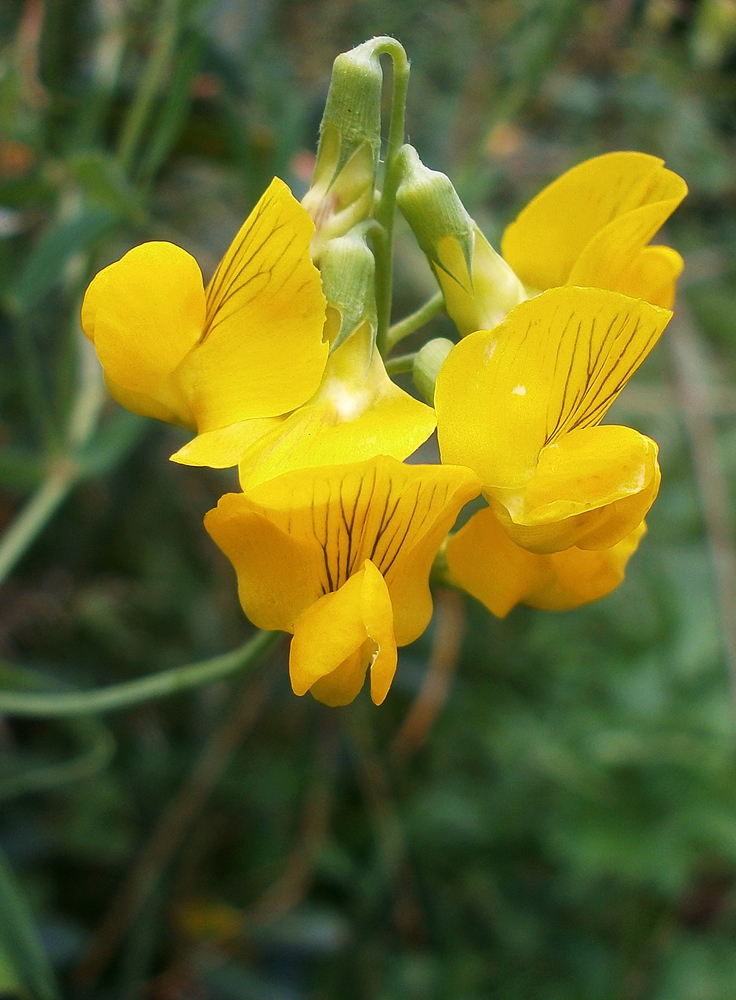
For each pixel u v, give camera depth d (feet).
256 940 0.48
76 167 0.32
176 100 0.35
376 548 0.23
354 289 0.23
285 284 0.22
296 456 0.22
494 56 0.52
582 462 0.23
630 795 0.49
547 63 0.43
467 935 0.52
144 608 0.50
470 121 0.52
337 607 0.22
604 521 0.23
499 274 0.25
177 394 0.24
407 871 0.52
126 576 0.51
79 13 0.38
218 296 0.23
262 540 0.23
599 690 0.53
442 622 0.48
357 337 0.23
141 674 0.50
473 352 0.22
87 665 0.49
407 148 0.24
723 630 0.42
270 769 0.51
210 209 0.51
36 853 0.46
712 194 0.64
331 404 0.23
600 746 0.48
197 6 0.35
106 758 0.38
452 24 0.54
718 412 0.48
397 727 0.54
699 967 0.50
